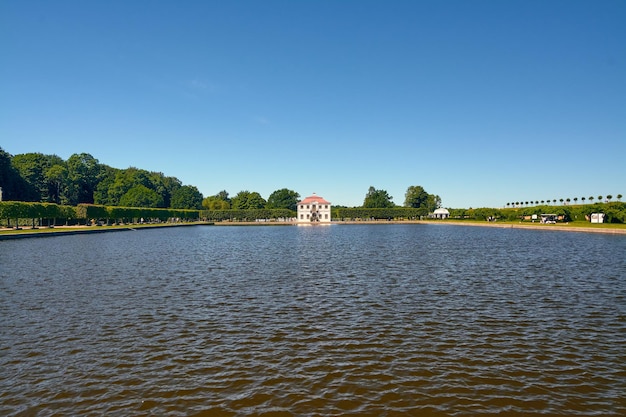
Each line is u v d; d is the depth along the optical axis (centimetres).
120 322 1945
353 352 1560
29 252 5116
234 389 1252
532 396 1216
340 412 1119
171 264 4069
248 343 1661
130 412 1119
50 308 2206
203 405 1155
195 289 2762
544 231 10425
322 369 1402
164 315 2077
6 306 2245
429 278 3216
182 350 1580
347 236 9075
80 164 17900
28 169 14912
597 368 1420
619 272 3475
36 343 1650
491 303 2348
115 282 3019
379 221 18912
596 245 6088
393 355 1530
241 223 18162
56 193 16675
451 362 1466
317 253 5234
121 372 1375
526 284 2944
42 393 1226
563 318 2033
